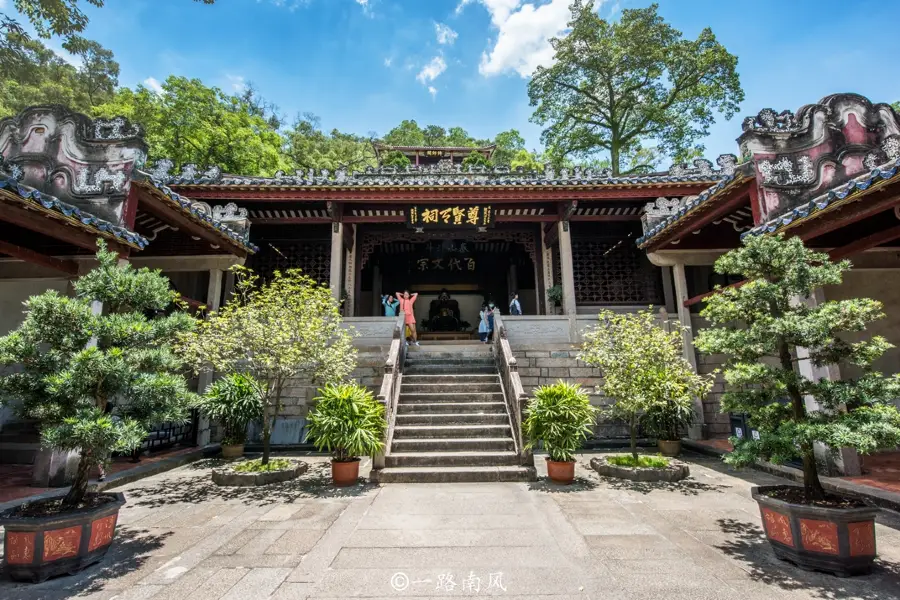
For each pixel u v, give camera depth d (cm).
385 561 419
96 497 455
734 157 1366
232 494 659
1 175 529
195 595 357
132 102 2123
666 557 425
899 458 786
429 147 2630
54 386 417
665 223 996
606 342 817
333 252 1305
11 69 1708
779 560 417
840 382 427
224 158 2278
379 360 1084
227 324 775
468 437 827
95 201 758
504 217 1432
